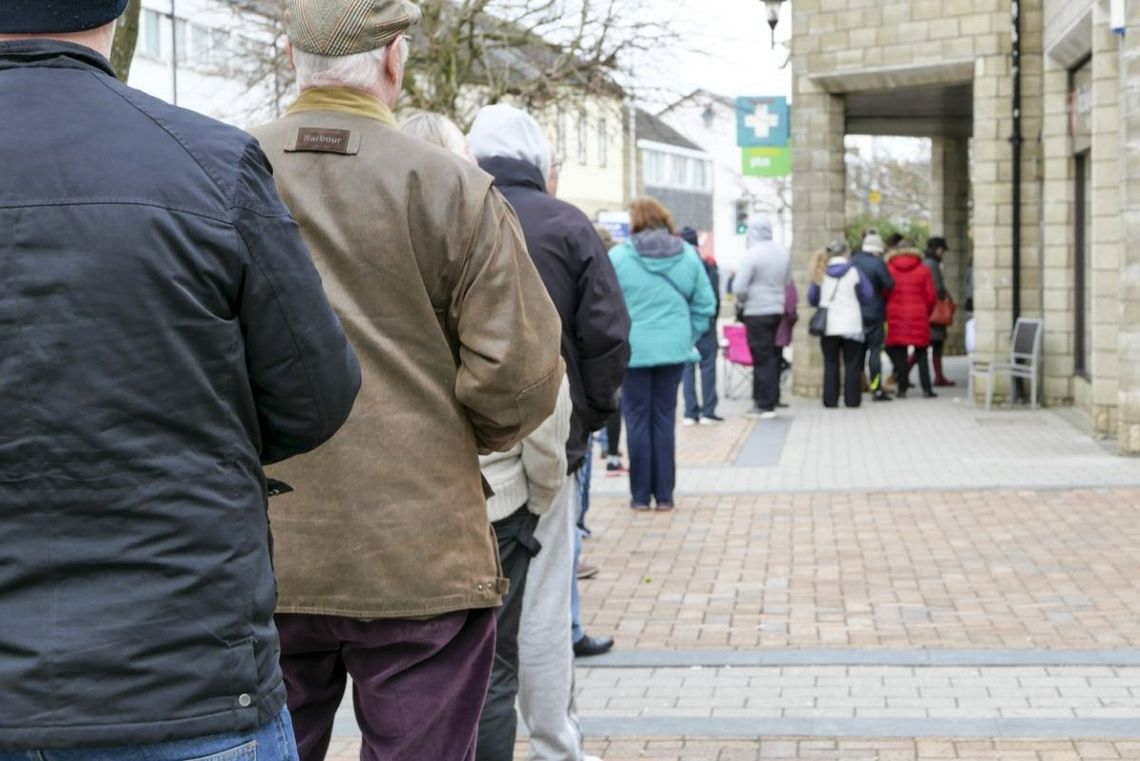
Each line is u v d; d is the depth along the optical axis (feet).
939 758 19.16
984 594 28.60
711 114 82.43
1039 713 20.89
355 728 20.98
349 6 12.50
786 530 36.09
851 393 66.23
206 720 8.38
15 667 8.05
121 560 8.27
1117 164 50.37
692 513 38.86
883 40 68.49
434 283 12.21
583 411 20.11
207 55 83.35
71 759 8.18
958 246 93.50
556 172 22.65
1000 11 64.34
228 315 8.77
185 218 8.52
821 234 71.82
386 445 12.03
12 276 8.28
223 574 8.52
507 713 15.37
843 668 23.59
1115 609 27.07
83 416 8.25
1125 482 41.50
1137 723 20.29
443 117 16.57
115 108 8.72
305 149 12.41
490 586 12.50
